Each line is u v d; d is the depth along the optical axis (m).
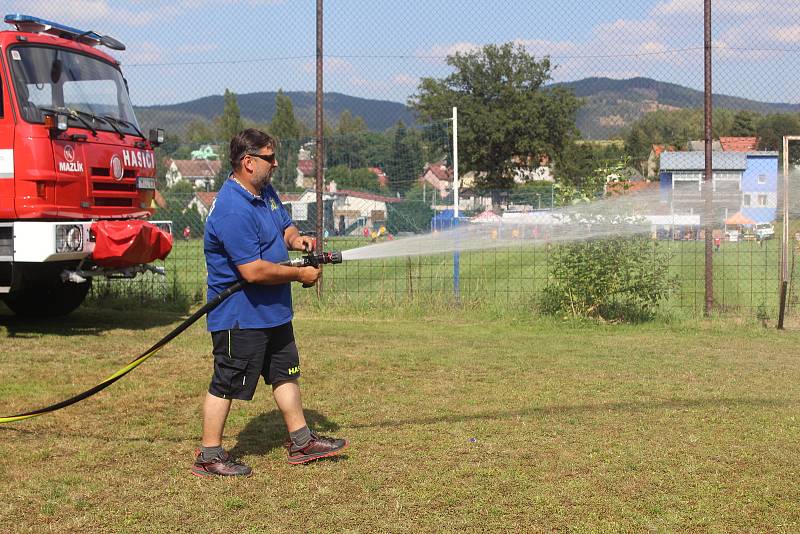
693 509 4.30
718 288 15.69
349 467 4.98
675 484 4.67
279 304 4.90
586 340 9.91
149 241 9.91
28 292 11.65
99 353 8.86
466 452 5.27
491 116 56.22
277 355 5.01
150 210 10.84
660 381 7.45
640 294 11.27
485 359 8.58
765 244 14.12
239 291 4.80
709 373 7.82
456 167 12.88
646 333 10.45
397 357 8.68
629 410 6.36
